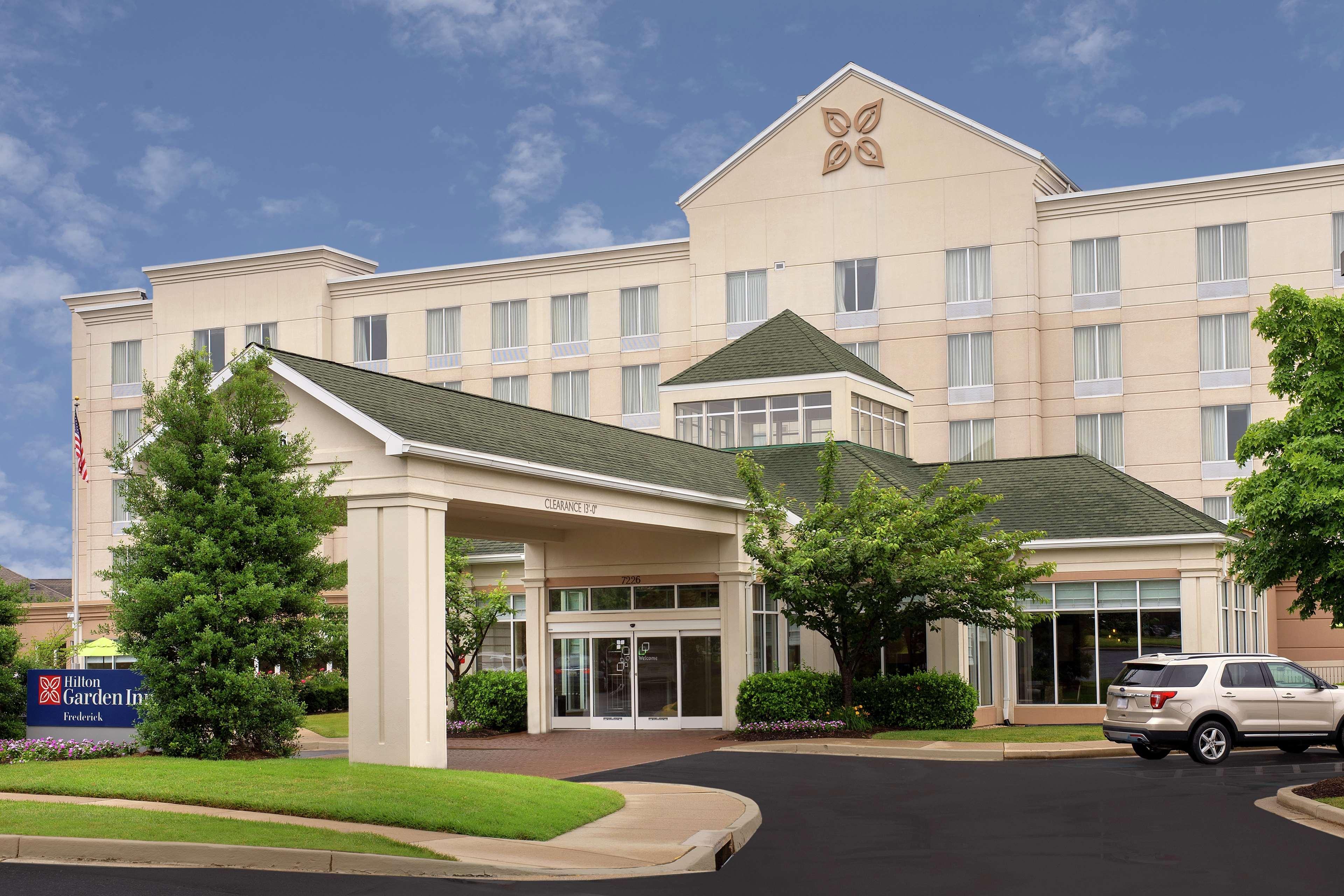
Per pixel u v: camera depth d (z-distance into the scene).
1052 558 35.16
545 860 14.12
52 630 51.22
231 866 13.46
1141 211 52.56
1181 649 33.53
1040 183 54.28
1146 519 34.75
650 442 32.12
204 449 20.66
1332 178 50.09
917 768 24.38
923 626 32.19
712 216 58.47
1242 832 16.12
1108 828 16.75
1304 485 21.16
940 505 30.70
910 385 54.47
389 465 21.42
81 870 13.01
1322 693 24.06
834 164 56.47
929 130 55.12
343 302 65.94
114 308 69.88
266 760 20.06
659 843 15.43
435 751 21.44
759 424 40.88
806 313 56.41
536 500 24.55
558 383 61.72
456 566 35.88
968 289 54.06
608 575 33.53
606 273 61.31
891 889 13.02
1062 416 53.03
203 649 19.92
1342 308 21.92
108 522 69.00
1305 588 22.31
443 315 64.00
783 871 14.11
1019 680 35.25
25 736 24.39
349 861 13.48
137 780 17.06
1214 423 51.12
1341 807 16.97
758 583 33.50
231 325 67.06
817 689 30.89
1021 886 13.09
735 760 25.94
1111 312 52.66
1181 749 23.98
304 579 21.14
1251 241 51.00
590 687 33.91
